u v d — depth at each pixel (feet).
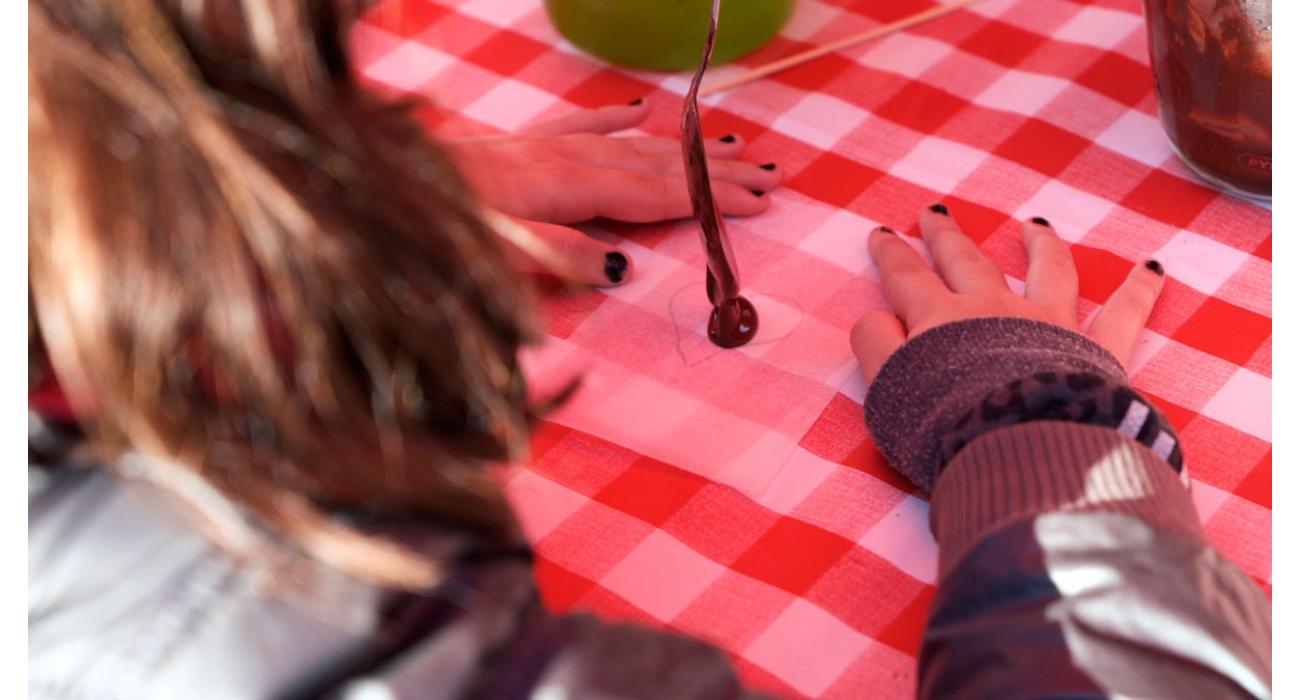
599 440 2.09
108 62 1.30
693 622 1.91
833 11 2.70
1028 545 1.71
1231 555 1.93
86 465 1.50
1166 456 1.84
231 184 1.31
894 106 2.51
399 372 1.44
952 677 1.68
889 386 2.01
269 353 1.40
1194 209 2.30
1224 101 2.19
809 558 1.96
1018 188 2.36
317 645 1.46
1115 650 1.64
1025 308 2.10
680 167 2.40
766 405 2.12
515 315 1.49
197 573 1.47
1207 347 2.13
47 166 1.30
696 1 2.51
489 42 2.71
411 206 1.41
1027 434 1.82
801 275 2.28
